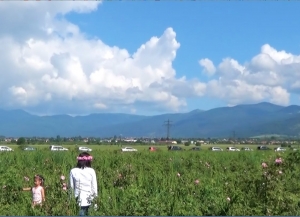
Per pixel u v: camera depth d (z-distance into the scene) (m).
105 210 11.55
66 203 11.67
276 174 13.63
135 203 11.25
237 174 18.12
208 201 12.35
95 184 12.38
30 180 17.39
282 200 12.18
